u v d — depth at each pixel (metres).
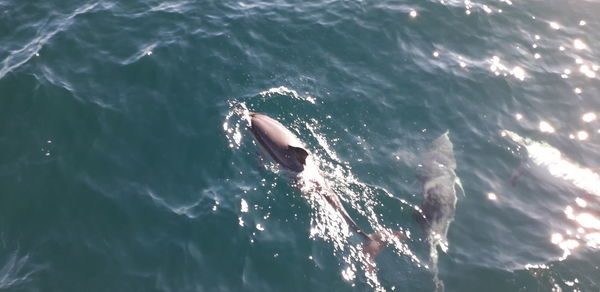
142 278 12.75
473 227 14.83
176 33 20.56
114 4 21.95
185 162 15.80
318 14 22.55
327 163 16.22
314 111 17.95
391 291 12.88
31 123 16.31
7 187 14.48
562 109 19.11
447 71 20.20
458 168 16.62
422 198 15.35
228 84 18.61
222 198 14.84
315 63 19.98
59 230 13.63
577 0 24.59
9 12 20.84
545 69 20.77
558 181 16.48
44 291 12.22
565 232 14.88
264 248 13.67
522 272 13.59
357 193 15.41
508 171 16.70
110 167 15.35
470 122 18.28
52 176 14.90
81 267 12.84
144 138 16.33
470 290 13.08
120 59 19.03
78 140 15.98
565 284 13.35
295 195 15.12
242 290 12.70
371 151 16.78
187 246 13.55
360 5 23.27
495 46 21.72
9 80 17.56
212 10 22.22
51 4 21.55
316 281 13.01
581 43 22.16
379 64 20.25
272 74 19.27
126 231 13.77
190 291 12.56
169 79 18.47
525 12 23.64
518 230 14.87
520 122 18.48
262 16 22.12
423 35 21.91
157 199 14.66
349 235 14.15
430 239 14.30
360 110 18.19
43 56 18.75
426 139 17.39
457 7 23.45
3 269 12.62
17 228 13.59
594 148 17.67
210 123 17.09
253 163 15.98
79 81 17.94
